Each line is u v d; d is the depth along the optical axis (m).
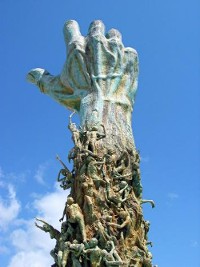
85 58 30.52
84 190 25.14
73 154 26.77
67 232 24.44
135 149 28.27
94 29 31.14
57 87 32.84
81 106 29.39
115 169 26.36
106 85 29.67
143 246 25.14
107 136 27.50
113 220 24.83
